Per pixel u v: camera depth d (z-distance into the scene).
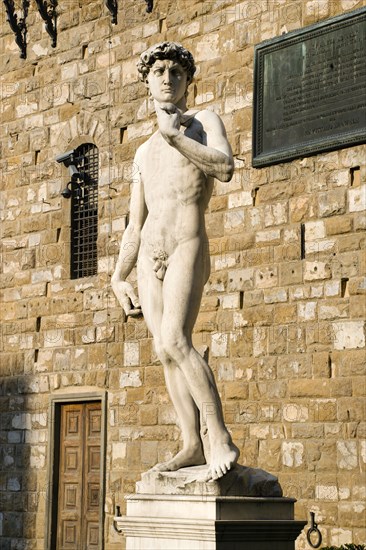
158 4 23.30
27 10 26.45
